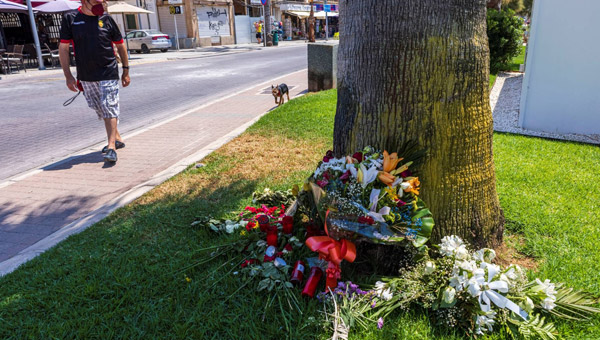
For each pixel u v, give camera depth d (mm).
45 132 7902
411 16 2656
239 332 2451
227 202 4254
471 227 3010
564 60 6781
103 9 5371
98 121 8812
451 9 2662
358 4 2840
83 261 3215
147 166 5750
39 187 5031
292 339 2375
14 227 4031
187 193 4551
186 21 32438
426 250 2736
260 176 5000
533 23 6848
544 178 4707
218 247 3260
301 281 2863
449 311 2473
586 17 6449
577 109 6914
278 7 43938
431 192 2863
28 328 2516
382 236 2582
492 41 14953
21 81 14672
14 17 21812
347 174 2754
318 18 48906
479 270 2432
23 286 2912
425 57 2688
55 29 22688
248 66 19250
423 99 2742
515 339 2377
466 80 2768
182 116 9016
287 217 3346
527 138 6566
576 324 2496
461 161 2877
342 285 2672
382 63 2775
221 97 11586
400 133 2818
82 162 5973
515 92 10906
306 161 5504
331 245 2633
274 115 8070
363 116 2930
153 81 14508
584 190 4359
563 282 2844
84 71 5434
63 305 2701
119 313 2611
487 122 2977
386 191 2596
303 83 13648
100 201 4602
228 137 6836
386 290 2670
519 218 3771
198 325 2510
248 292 2785
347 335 2365
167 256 3242
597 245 3307
